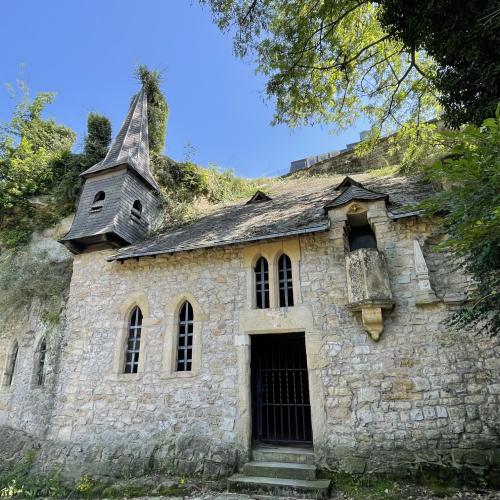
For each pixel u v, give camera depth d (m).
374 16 9.07
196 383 7.39
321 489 5.54
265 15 8.27
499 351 5.93
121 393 7.86
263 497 5.67
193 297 8.11
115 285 9.01
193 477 6.53
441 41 5.85
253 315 7.46
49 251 11.60
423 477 5.52
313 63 9.07
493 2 4.93
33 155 13.81
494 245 3.79
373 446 6.00
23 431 9.02
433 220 6.99
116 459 7.17
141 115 14.24
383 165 17.00
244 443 6.66
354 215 7.70
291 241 7.75
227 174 15.61
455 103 6.33
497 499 4.88
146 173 11.86
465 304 6.28
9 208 12.60
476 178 3.42
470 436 5.66
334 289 7.12
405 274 6.81
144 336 8.18
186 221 11.50
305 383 8.69
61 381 8.52
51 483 7.02
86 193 10.95
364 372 6.44
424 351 6.27
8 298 11.30
